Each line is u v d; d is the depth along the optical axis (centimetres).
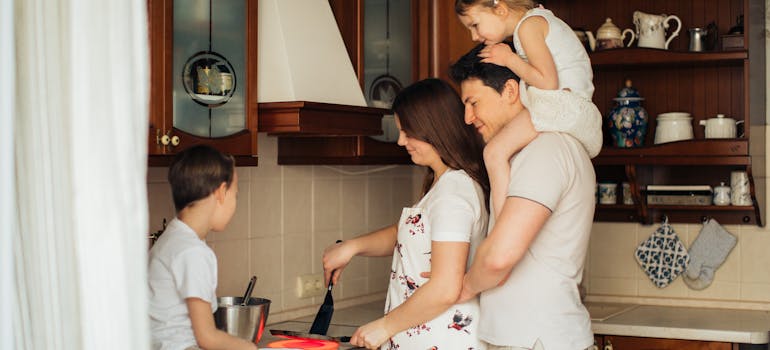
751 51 325
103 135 125
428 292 204
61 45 129
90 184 126
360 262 344
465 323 211
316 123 251
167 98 212
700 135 350
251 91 243
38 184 131
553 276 200
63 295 131
